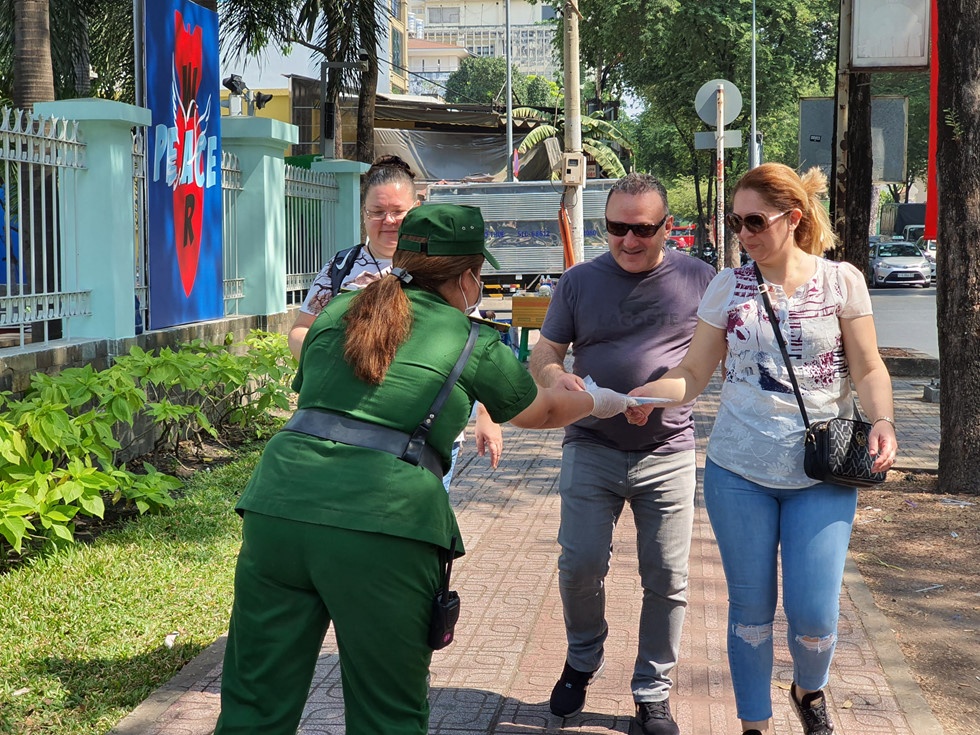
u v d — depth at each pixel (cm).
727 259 3375
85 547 573
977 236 700
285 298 1138
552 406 293
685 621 484
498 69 8012
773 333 327
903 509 682
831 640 327
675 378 338
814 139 1247
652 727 363
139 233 823
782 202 322
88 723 375
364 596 252
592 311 374
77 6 1605
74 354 715
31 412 571
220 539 598
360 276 403
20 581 516
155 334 829
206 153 937
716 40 3300
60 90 1586
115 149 750
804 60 3716
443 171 2838
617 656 445
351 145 2188
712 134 1378
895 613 509
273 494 257
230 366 786
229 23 1769
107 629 463
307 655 262
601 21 3266
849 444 313
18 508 521
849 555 595
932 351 1577
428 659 267
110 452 628
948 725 392
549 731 375
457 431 266
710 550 593
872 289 3272
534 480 776
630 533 630
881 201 7138
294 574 256
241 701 261
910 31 993
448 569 266
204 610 488
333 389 262
